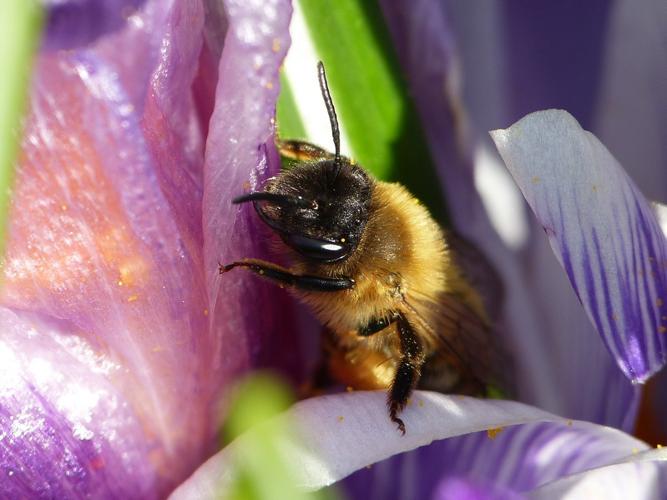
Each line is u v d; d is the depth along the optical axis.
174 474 0.06
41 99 0.05
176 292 0.06
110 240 0.06
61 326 0.06
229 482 0.06
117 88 0.05
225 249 0.06
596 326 0.06
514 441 0.06
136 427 0.06
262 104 0.06
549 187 0.06
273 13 0.06
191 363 0.06
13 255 0.06
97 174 0.06
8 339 0.06
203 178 0.06
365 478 0.06
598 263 0.06
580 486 0.06
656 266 0.06
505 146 0.06
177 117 0.06
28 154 0.06
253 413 0.06
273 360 0.06
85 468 0.06
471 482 0.06
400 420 0.06
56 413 0.06
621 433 0.06
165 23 0.06
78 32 0.05
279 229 0.06
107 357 0.06
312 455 0.06
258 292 0.06
